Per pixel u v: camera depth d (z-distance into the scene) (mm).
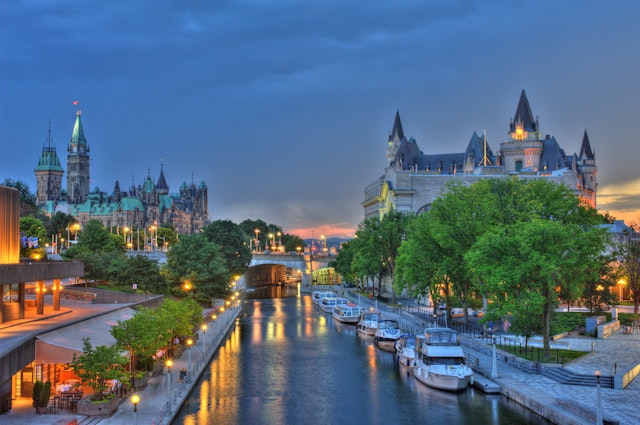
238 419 63688
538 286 76438
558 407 58500
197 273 147000
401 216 163875
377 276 181750
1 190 71000
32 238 96750
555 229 75938
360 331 124938
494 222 96562
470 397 69688
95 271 144125
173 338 90375
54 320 74312
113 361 57406
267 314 164500
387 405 68750
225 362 93188
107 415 56219
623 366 72062
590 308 113625
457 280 103312
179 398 65938
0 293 70750
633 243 123438
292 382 80000
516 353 81375
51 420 52812
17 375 60719
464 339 95062
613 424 51125
